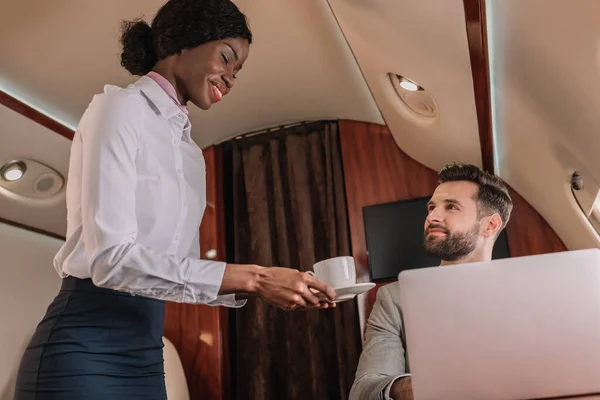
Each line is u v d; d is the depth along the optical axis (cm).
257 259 280
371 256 259
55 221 277
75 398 87
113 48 206
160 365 103
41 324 95
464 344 75
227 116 275
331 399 258
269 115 281
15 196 251
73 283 95
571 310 74
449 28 152
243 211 295
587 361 72
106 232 87
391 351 143
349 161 278
